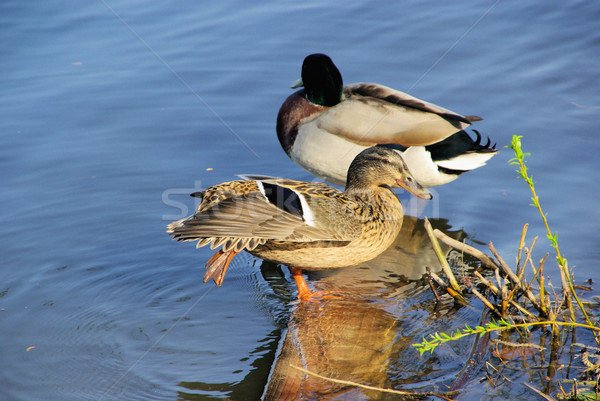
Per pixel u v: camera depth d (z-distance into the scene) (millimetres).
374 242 9281
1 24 17031
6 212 10984
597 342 6957
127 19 17453
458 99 13648
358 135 11180
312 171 11914
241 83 14852
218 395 7117
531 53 14984
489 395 6715
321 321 8414
